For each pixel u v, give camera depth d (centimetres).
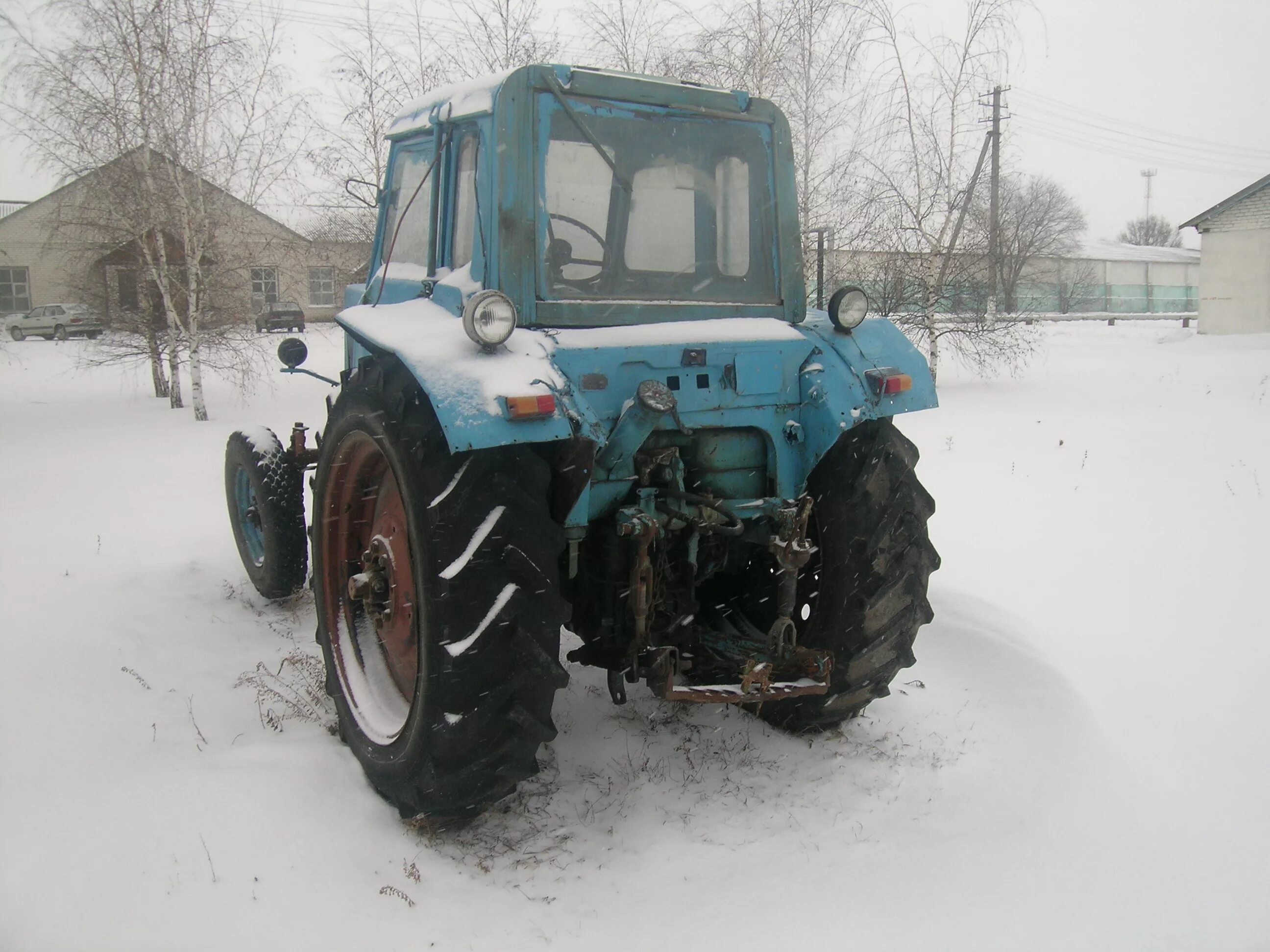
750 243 331
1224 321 2469
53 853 255
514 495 248
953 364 1703
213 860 255
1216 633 440
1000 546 567
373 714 305
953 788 310
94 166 1259
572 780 312
